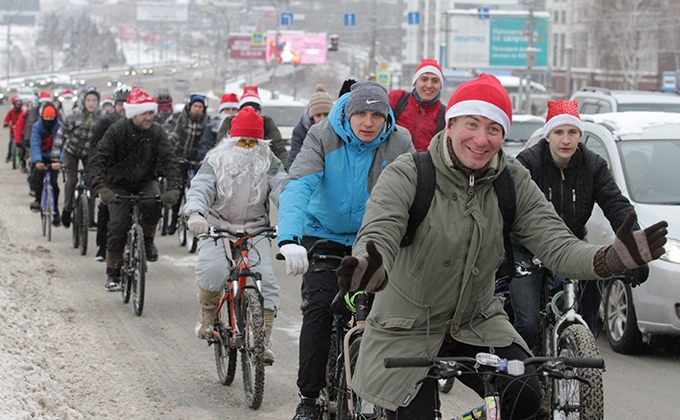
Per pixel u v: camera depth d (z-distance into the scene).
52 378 5.80
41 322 7.46
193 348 7.06
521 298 4.84
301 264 3.86
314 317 4.52
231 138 6.06
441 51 67.44
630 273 4.58
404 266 3.31
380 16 104.06
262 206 6.14
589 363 2.97
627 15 56.94
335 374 4.55
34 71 185.62
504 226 3.34
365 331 3.47
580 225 5.20
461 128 3.13
